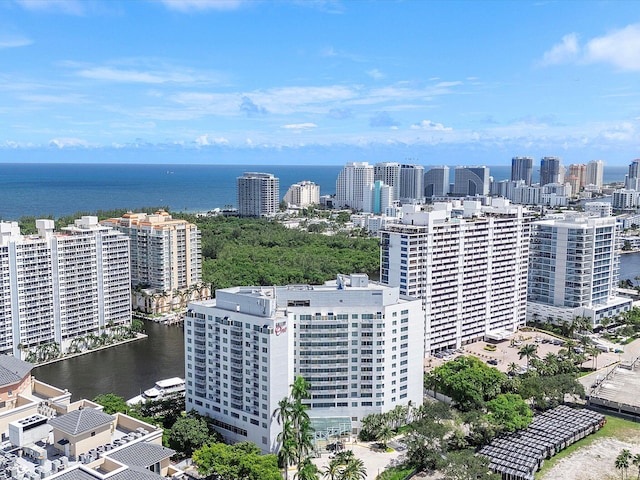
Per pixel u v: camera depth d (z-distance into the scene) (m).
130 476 130.62
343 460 186.50
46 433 157.88
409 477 195.00
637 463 198.88
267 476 172.12
